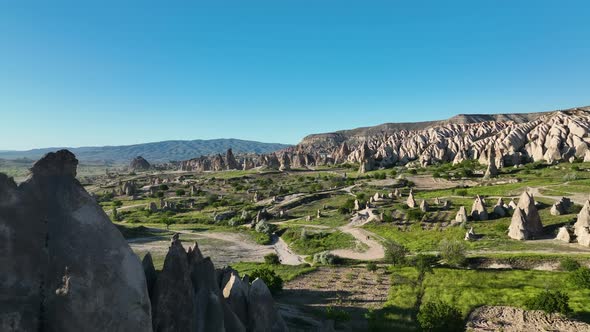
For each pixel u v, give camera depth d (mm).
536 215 81625
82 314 15547
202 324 20766
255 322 25844
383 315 45531
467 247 77688
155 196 191625
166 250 93375
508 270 64375
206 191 195750
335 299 54500
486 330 41750
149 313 17109
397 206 119438
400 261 73375
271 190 180875
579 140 178625
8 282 15031
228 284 27469
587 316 43594
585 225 75125
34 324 15102
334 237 101062
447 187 149875
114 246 16844
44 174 17172
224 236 115188
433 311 38125
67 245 16203
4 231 15344
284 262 86438
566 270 62406
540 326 42062
